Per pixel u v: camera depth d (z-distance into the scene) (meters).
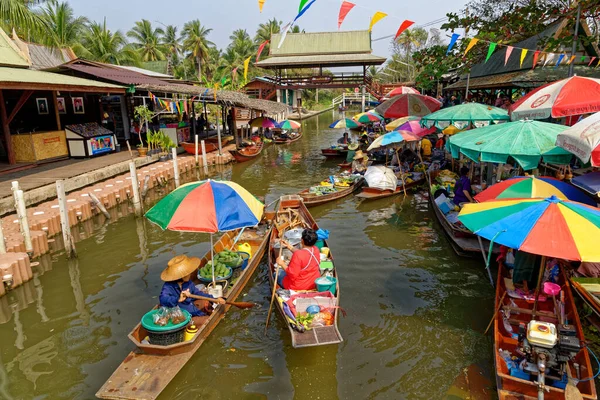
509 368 5.66
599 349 6.50
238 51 59.62
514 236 5.39
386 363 6.67
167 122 27.80
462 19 15.74
